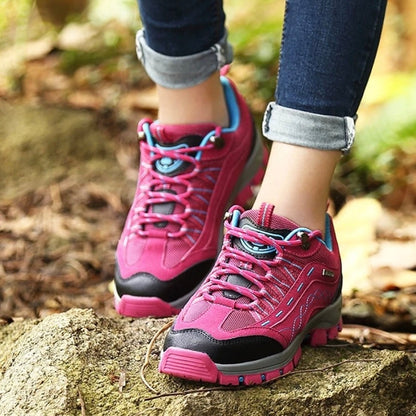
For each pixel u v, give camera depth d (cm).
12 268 253
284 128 149
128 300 174
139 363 158
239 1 430
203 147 177
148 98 356
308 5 145
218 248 180
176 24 170
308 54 145
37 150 326
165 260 174
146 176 181
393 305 206
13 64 413
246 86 363
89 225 283
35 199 301
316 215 154
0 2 452
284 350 149
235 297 149
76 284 242
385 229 273
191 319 148
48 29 464
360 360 157
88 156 328
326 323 162
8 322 189
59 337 161
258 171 197
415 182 310
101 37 428
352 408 148
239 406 144
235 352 144
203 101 180
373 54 148
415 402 158
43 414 143
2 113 351
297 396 146
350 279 220
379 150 318
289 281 151
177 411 141
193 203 177
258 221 150
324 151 149
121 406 146
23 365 157
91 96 375
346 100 147
